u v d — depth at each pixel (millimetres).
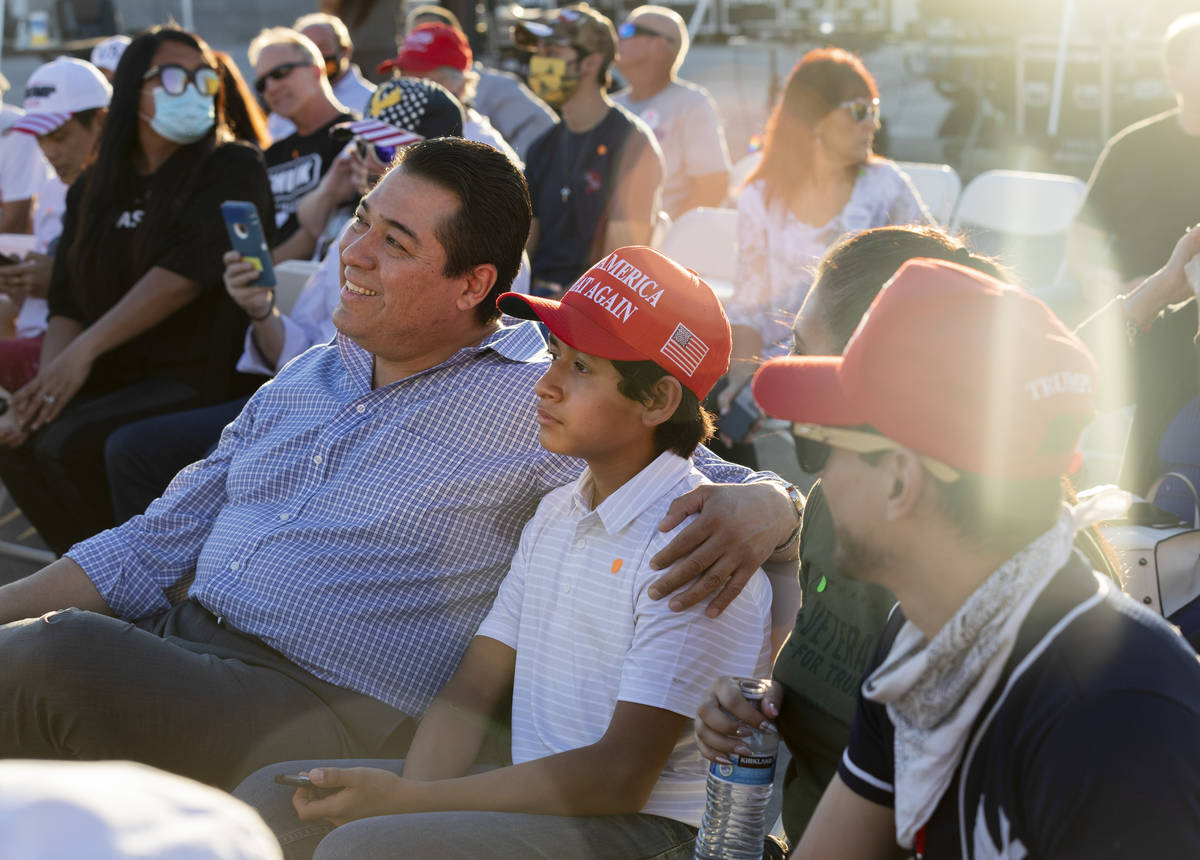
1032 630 1168
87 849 645
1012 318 1172
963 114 10492
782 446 5438
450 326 2422
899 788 1239
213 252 3861
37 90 4711
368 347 2430
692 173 6430
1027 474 1153
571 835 1826
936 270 1217
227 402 3949
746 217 4254
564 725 2008
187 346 3984
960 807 1207
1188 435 2740
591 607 1993
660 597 1893
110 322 3811
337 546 2365
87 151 4805
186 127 3809
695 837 1932
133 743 2143
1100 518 1283
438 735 2117
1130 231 4227
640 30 6348
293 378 2623
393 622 2334
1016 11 9781
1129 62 9195
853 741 1379
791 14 12383
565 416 1972
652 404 1958
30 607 2488
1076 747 1109
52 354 4125
